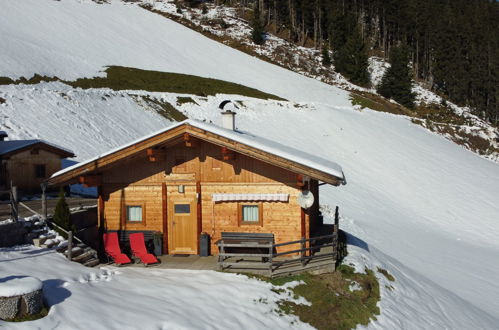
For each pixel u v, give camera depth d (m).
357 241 21.25
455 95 97.12
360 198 36.47
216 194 15.10
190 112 52.59
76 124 37.06
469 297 20.11
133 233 15.53
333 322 11.96
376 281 15.54
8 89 37.69
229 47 94.88
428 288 18.20
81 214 17.31
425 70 108.31
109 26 85.94
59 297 9.70
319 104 61.66
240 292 11.85
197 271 13.31
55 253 13.27
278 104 59.16
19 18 71.50
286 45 103.38
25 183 24.72
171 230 15.53
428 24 112.69
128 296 10.67
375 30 121.88
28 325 8.20
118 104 45.62
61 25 76.25
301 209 14.77
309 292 12.82
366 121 59.62
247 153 13.82
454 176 47.03
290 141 48.44
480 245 30.84
